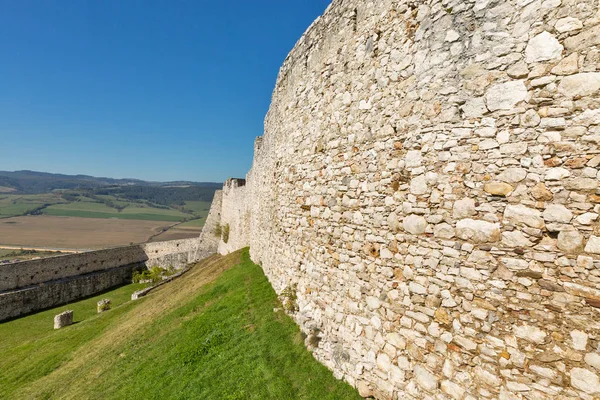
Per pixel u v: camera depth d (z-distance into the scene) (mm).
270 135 12547
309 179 8297
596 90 3408
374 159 5949
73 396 9969
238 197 28469
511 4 4027
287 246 9617
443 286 4578
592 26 3439
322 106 7805
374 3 6117
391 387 5254
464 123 4434
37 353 16016
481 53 4281
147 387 8586
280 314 8984
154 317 13969
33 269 31172
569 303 3498
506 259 3961
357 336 6094
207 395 7082
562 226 3574
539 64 3775
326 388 6156
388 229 5543
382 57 5859
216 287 13781
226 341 8898
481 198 4219
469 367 4223
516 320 3852
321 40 8000
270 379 6750
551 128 3678
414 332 4957
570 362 3463
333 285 6973
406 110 5281
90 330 17375
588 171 3438
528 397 3703
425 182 4902
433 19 4895
